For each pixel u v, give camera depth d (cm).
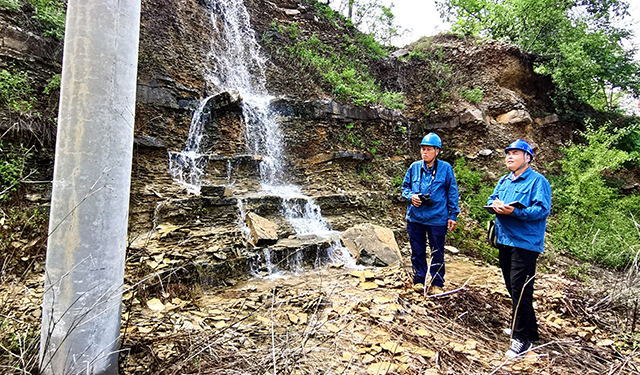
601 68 1177
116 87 186
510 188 306
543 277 493
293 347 237
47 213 424
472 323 329
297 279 454
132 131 198
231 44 923
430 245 392
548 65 1135
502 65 1072
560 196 857
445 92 1038
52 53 522
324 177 790
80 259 176
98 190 179
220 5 919
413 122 1027
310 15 1141
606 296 411
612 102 1636
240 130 792
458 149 995
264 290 407
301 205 655
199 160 673
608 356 284
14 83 460
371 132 911
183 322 284
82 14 178
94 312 180
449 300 353
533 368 247
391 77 1116
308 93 898
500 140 979
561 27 1126
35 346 195
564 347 288
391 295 352
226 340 236
